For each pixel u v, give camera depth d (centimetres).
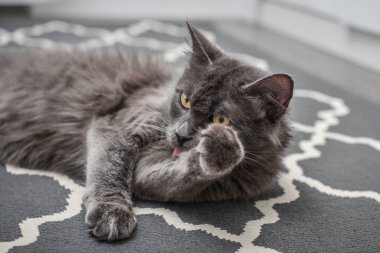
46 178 45
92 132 45
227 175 42
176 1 120
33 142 48
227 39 99
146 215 40
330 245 38
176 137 41
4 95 51
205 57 44
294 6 109
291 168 50
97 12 114
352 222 41
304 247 37
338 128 61
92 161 43
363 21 86
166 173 41
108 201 39
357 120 64
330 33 99
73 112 48
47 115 49
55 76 51
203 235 38
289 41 107
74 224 37
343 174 49
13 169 47
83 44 84
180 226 38
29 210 39
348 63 92
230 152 37
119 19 112
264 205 43
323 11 98
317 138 57
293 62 88
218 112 40
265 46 99
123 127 45
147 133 44
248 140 41
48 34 90
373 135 60
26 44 80
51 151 48
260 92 40
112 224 36
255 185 44
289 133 46
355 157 53
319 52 99
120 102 48
